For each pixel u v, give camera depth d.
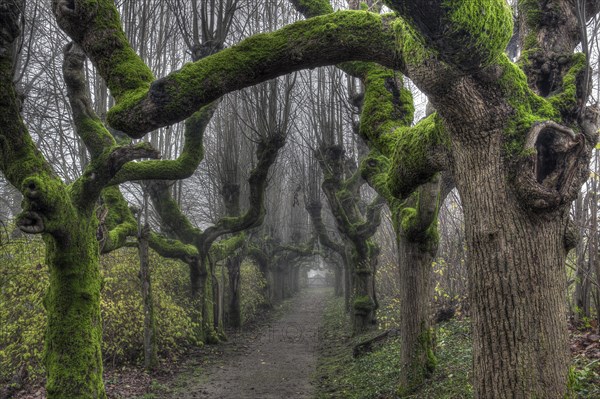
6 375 9.73
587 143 3.38
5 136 6.13
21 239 11.01
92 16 4.45
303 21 3.79
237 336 17.59
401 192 4.61
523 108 3.21
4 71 5.83
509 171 3.17
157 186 15.02
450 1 2.35
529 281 3.13
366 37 3.69
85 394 6.57
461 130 3.31
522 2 3.99
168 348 13.12
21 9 5.79
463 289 11.42
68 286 6.78
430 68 3.11
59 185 6.38
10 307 10.38
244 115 16.98
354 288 17.00
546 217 3.16
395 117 5.60
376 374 9.38
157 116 3.81
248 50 3.76
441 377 7.18
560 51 3.72
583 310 7.59
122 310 11.63
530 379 3.07
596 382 5.04
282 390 9.98
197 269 15.08
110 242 10.34
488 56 2.71
